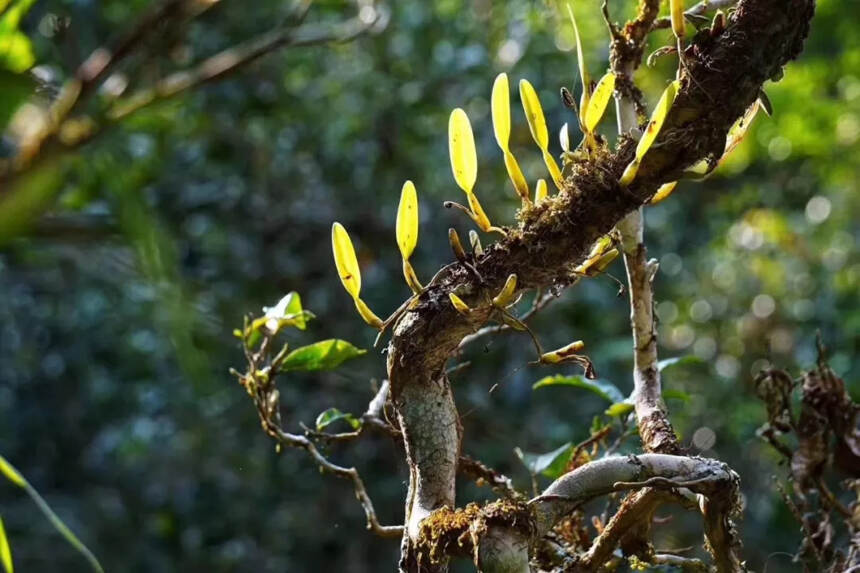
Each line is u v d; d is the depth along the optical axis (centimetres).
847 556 176
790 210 823
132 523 614
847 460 192
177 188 559
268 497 584
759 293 759
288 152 604
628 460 129
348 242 131
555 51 607
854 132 820
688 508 138
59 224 108
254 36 525
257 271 578
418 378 130
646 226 731
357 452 557
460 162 130
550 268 129
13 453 640
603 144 132
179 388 602
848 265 769
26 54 114
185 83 134
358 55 624
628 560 152
